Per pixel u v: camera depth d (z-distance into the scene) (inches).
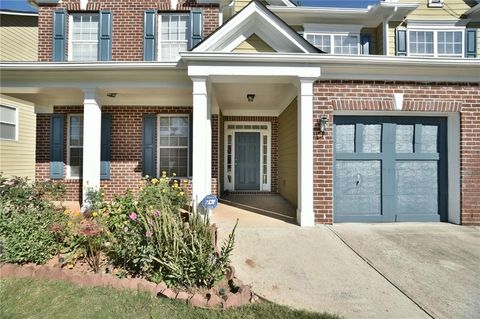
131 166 323.0
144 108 326.0
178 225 150.3
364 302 128.0
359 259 170.9
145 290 129.0
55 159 323.3
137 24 313.3
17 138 410.0
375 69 235.9
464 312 120.9
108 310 116.2
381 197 250.2
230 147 409.4
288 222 238.4
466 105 242.2
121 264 149.5
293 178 307.7
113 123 324.2
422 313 120.3
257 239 197.2
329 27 361.7
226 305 120.6
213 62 227.8
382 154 250.7
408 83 241.4
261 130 411.2
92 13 315.6
